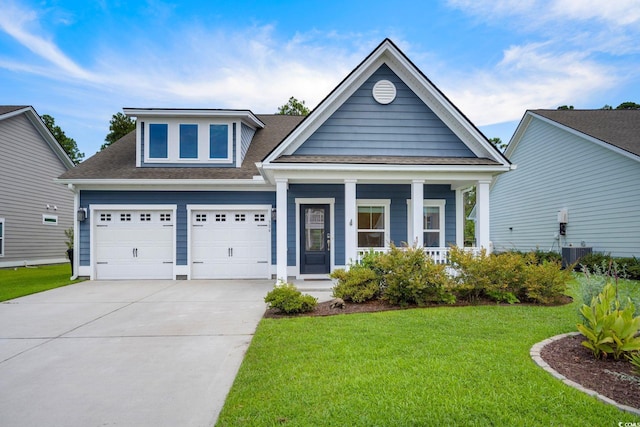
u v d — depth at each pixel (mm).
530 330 5281
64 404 3389
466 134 10039
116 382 3859
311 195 11758
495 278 7449
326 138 9930
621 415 2883
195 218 11914
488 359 4078
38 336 5543
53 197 19672
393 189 11891
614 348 4020
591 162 13953
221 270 11906
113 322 6344
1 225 16391
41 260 18750
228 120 12562
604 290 4480
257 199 11914
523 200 18359
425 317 6145
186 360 4484
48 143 19266
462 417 2893
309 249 11805
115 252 11820
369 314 6488
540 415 2902
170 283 10992
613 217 12938
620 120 15055
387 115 10055
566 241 15320
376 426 2789
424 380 3549
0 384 3844
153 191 11820
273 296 6766
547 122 16219
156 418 3115
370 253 8484
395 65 10109
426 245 11922
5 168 16562
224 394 3549
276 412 3055
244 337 5414
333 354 4336
